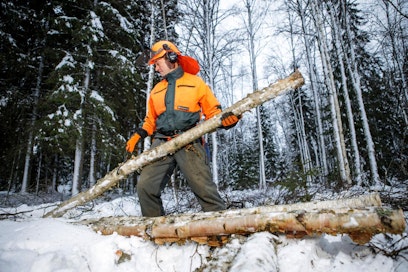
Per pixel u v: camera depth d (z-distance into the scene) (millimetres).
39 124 8812
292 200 4312
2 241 1820
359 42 14000
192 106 2527
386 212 1390
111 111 9359
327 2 11891
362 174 8703
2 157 10656
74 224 2367
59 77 8953
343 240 1766
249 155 25141
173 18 9930
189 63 2605
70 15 10383
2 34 9391
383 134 14680
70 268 1594
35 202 8070
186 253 1785
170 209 4559
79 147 9211
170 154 2457
